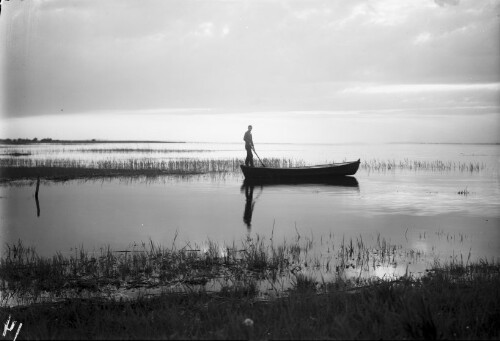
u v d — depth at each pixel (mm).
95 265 9820
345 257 10547
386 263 10031
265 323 5805
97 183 27625
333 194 22750
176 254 10727
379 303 6152
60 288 8383
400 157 69875
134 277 9031
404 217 16109
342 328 5164
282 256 10359
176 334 5281
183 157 63312
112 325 5996
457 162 53062
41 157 55344
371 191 24078
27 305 7293
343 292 7191
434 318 5492
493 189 24812
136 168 36812
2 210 17781
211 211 17656
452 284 7328
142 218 16156
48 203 19656
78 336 5496
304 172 29328
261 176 29609
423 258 10406
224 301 7250
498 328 5488
